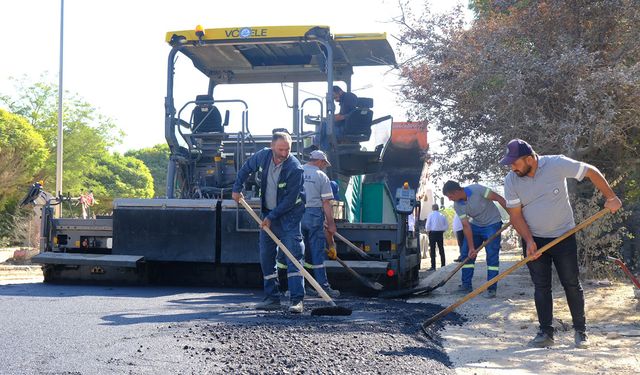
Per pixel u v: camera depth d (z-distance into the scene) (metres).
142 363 4.50
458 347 5.90
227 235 9.39
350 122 10.17
